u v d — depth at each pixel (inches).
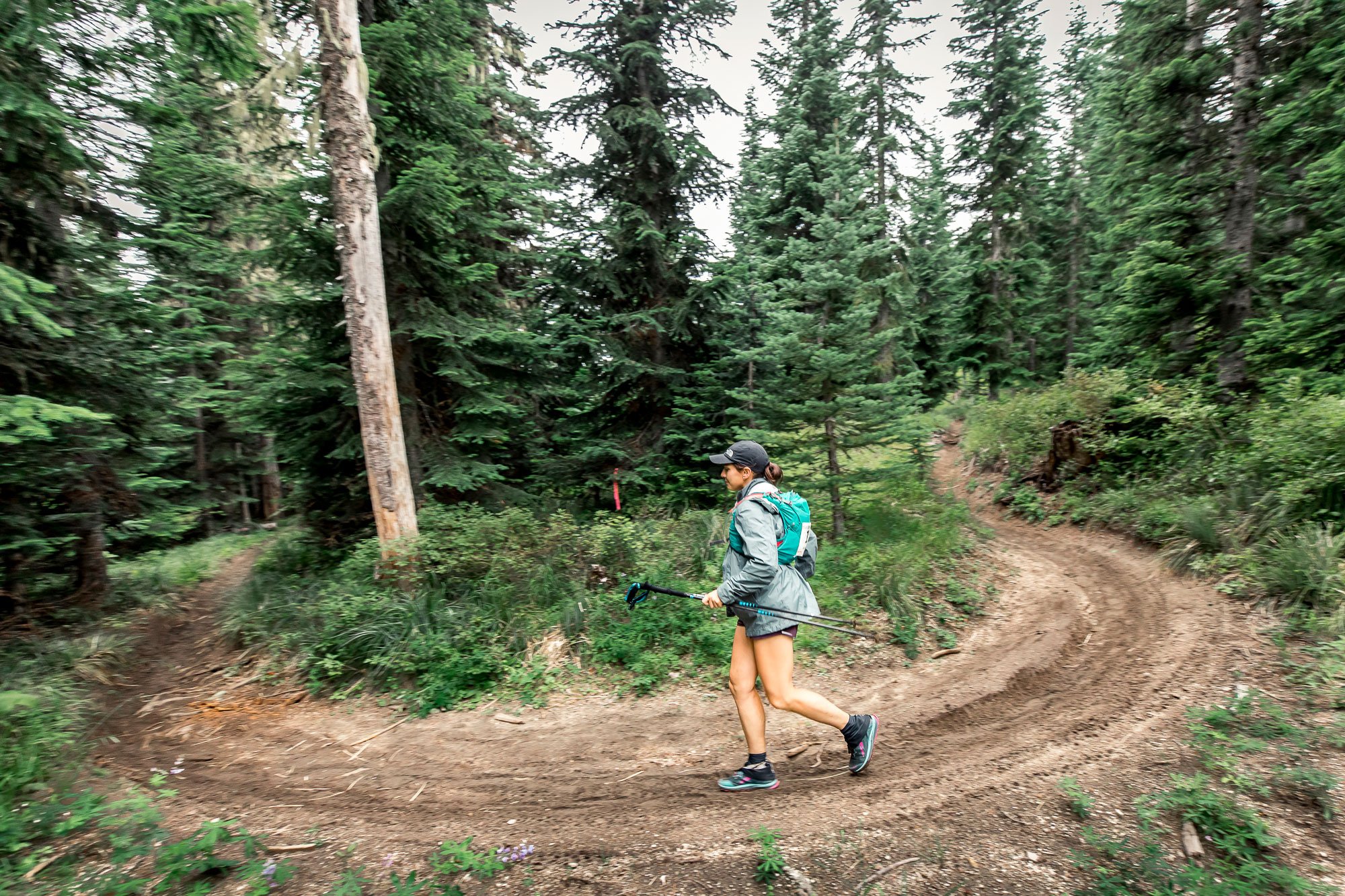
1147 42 356.5
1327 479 217.6
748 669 130.1
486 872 100.8
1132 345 381.7
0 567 263.7
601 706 185.5
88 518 304.2
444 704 188.7
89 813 115.3
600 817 121.3
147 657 249.1
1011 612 236.2
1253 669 156.7
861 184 328.2
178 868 99.3
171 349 312.3
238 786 142.6
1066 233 835.4
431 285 334.3
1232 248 332.5
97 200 263.7
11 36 195.2
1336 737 120.6
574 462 405.4
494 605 235.3
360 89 252.4
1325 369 280.2
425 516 294.5
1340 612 167.0
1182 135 350.0
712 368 404.2
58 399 250.1
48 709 173.0
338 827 120.0
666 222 409.1
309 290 308.7
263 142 304.8
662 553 276.4
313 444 325.4
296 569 329.7
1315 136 278.4
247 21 193.3
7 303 163.3
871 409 291.6
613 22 398.9
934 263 837.2
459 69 307.4
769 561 117.6
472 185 327.6
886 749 145.6
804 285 321.1
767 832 108.3
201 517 632.4
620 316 382.3
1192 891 87.6
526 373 366.9
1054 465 405.7
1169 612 208.7
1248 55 319.6
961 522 352.2
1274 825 100.6
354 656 210.4
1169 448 340.5
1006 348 756.0
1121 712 147.5
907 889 92.6
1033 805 112.0
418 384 344.8
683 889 95.2
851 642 212.2
